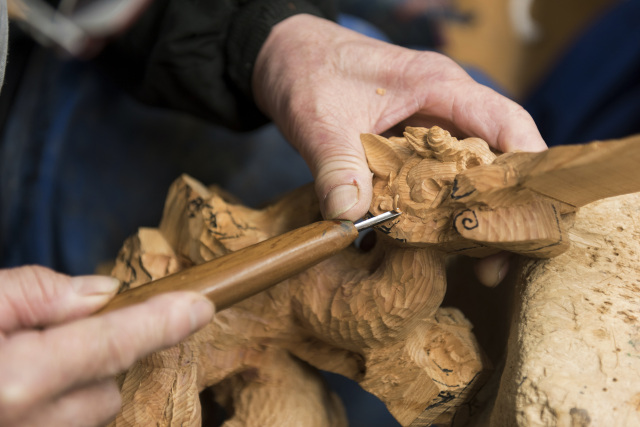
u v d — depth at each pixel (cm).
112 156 61
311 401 40
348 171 35
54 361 26
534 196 31
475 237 31
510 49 97
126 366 27
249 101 49
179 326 27
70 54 53
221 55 47
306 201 39
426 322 37
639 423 29
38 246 58
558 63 75
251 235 37
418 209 33
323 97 40
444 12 92
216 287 29
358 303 36
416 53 41
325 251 31
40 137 60
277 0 45
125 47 50
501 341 38
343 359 39
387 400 38
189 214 39
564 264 34
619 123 65
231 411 41
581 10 97
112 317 27
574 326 32
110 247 59
